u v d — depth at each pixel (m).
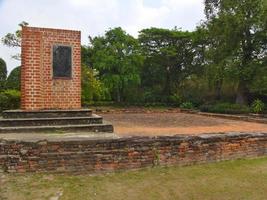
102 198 6.99
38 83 12.17
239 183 8.02
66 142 8.45
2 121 11.03
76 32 12.68
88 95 29.02
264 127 16.58
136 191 7.40
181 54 38.44
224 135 10.03
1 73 24.34
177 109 30.33
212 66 28.28
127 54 36.28
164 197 7.11
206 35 30.78
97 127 11.41
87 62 36.19
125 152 8.76
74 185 7.66
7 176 8.00
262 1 26.09
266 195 7.32
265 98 29.27
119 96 37.50
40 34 12.22
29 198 6.85
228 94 33.56
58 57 12.45
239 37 27.69
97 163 8.54
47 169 8.30
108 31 36.28
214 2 29.25
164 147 9.14
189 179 8.22
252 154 10.53
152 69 39.62
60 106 12.49
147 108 32.09
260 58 27.36
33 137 9.55
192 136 9.58
